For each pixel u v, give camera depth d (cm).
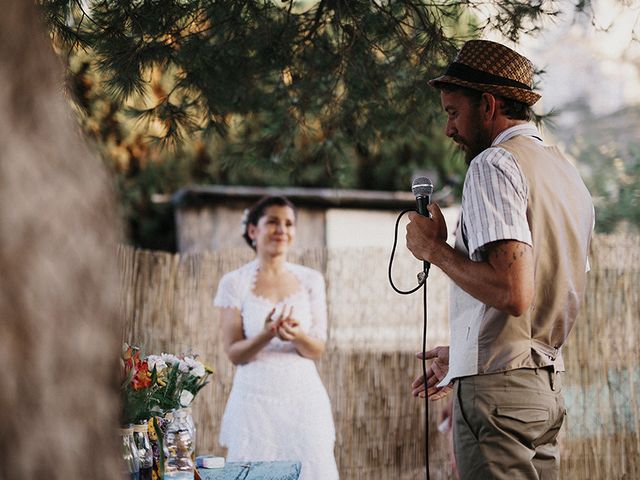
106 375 72
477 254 254
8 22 70
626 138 1379
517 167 255
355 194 959
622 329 584
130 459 243
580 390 583
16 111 69
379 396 619
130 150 1023
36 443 64
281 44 395
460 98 276
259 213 487
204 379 293
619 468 582
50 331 66
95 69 361
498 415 255
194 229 1007
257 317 474
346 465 613
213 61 396
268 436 459
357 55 399
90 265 70
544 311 258
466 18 393
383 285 625
